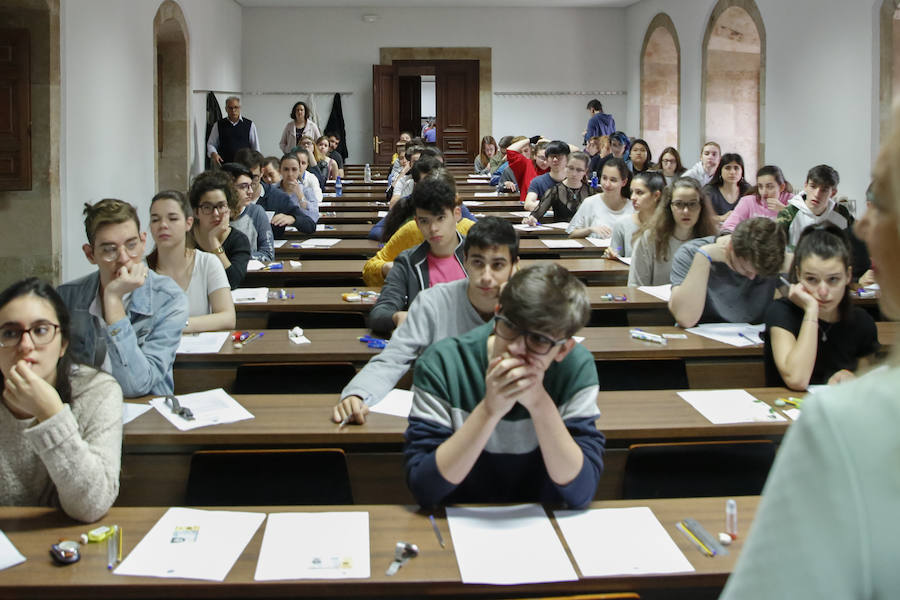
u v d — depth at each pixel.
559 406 2.03
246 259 4.77
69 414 1.90
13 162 6.70
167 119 11.64
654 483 2.38
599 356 3.37
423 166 5.33
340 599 1.68
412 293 3.62
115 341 2.72
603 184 6.76
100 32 8.16
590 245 6.36
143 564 1.71
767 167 6.94
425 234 3.60
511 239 2.62
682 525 1.87
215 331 3.71
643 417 2.60
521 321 1.72
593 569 1.69
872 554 0.67
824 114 9.66
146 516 1.95
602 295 4.46
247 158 6.97
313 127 13.91
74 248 7.45
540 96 16.95
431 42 16.73
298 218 7.16
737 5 11.88
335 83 16.73
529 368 1.75
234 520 1.92
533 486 2.04
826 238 2.89
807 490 0.70
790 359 2.88
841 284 2.89
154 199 3.72
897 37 8.52
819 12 9.67
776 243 3.43
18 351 1.93
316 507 2.00
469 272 2.65
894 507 0.66
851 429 0.69
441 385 2.04
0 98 6.60
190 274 3.79
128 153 9.09
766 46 11.09
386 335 3.64
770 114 11.01
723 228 7.05
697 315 3.74
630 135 16.73
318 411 2.67
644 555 1.74
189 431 2.46
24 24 6.79
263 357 3.36
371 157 16.91
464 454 1.86
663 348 3.40
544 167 9.96
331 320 4.26
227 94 14.91
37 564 1.72
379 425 2.52
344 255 6.39
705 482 2.39
